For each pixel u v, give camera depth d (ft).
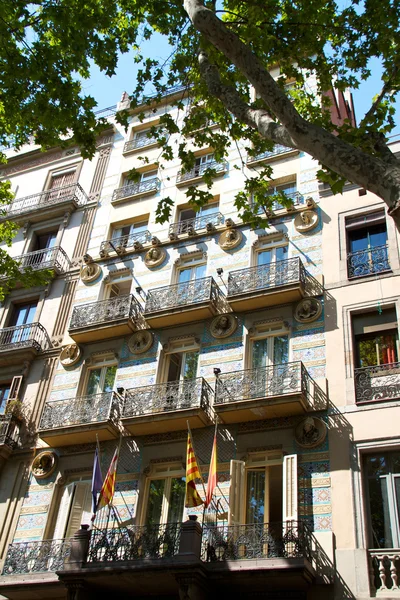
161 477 58.49
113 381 68.44
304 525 48.16
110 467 55.26
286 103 35.24
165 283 73.00
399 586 44.29
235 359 61.93
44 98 52.39
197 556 46.68
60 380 71.15
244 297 63.46
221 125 56.59
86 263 80.64
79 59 52.75
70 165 97.66
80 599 49.52
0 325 80.48
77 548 51.08
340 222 66.23
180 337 66.69
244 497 52.80
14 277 67.05
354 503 48.70
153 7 53.78
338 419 53.52
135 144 93.50
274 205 71.67
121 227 84.64
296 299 62.54
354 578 45.19
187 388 60.80
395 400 52.54
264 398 54.49
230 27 53.57
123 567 47.67
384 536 47.32
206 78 44.34
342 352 57.16
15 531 61.11
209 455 57.06
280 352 60.85
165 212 54.65
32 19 52.11
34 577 53.72
